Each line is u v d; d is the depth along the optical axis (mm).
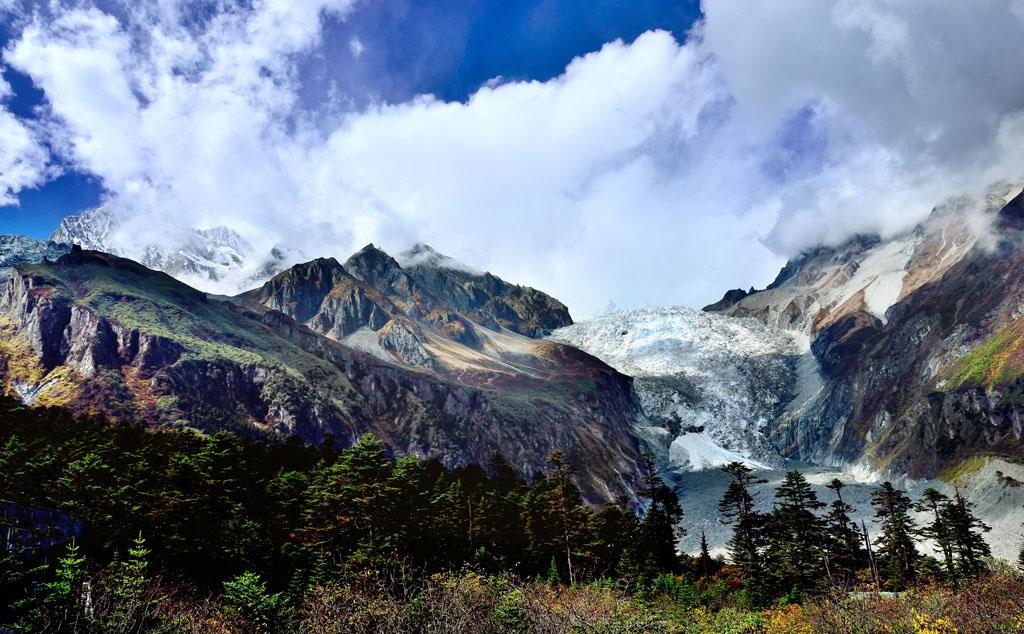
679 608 50594
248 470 56219
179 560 40062
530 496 69500
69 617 24203
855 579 65500
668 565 82250
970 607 29938
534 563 66062
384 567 43062
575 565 69688
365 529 52375
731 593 66562
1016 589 34594
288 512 53844
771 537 72625
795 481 74938
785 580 66688
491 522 68000
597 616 32250
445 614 28703
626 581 60188
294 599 35312
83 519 37938
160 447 57438
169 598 30906
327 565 43875
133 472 45469
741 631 41281
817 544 70062
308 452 74312
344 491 52438
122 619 24844
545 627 29656
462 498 68062
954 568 67688
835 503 76250
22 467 41531
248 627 29172
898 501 75250
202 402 128125
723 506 77500
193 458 47438
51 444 54344
